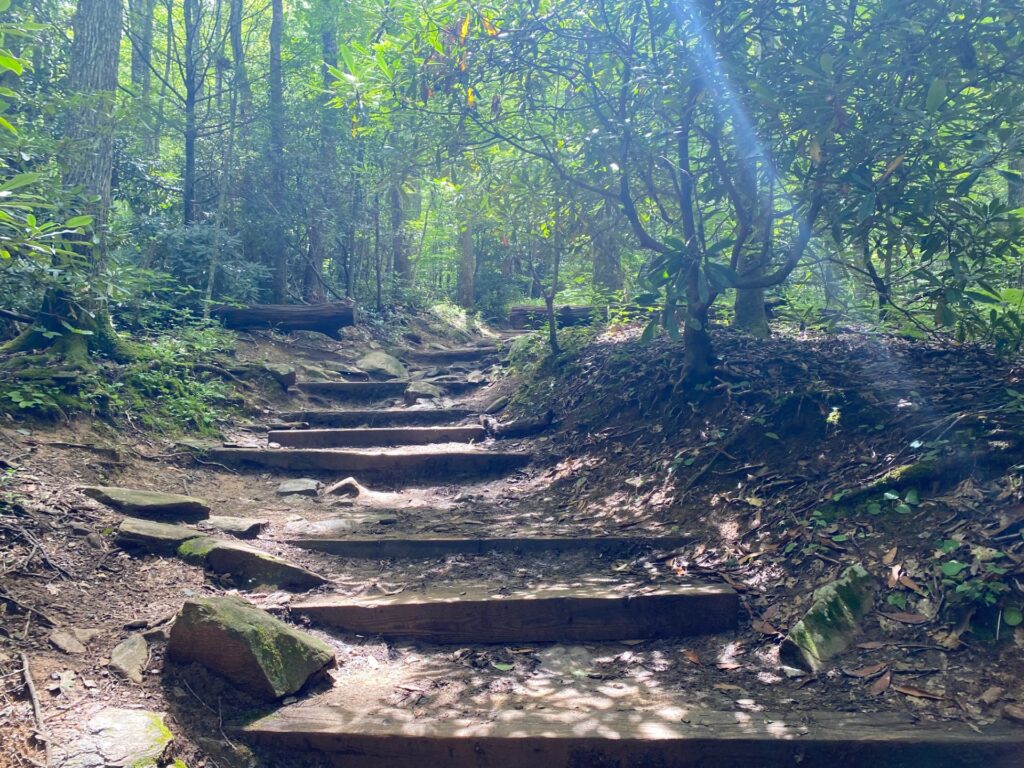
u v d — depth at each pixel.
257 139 10.39
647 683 2.84
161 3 12.13
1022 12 3.32
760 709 2.58
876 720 2.46
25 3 6.75
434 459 5.43
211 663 2.69
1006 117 3.57
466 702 2.71
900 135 3.60
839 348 5.11
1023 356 4.36
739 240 4.54
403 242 16.45
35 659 2.56
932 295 3.77
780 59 3.85
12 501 3.48
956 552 2.99
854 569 3.12
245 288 9.30
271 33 10.63
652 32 4.34
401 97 4.66
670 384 5.26
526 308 10.37
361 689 2.82
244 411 6.39
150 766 2.13
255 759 2.43
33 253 2.95
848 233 3.90
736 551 3.67
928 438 3.66
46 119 6.52
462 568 3.81
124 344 6.01
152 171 9.98
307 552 3.95
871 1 4.02
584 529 4.20
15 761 2.07
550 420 6.00
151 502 3.94
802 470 3.99
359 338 9.67
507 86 4.89
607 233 6.02
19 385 4.82
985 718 2.41
